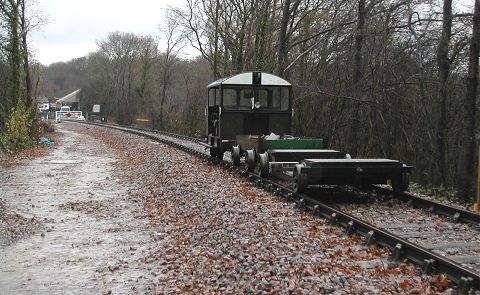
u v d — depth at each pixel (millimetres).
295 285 5508
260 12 30953
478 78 15383
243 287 5676
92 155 25016
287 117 16219
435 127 17141
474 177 14344
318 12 26328
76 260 7492
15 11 30422
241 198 10742
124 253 7836
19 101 28062
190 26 40562
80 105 97500
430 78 17062
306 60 23219
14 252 7914
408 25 17500
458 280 5520
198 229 8672
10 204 11805
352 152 19469
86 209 11320
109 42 80500
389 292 5266
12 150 25125
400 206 10188
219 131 15906
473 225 8406
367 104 18750
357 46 19109
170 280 6367
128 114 68250
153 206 11398
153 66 63719
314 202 9422
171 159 18641
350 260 6453
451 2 15516
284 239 7434
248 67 33250
